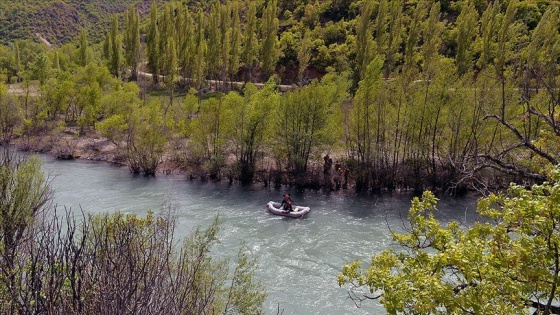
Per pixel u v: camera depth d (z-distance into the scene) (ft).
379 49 193.16
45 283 18.25
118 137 139.33
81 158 137.80
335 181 113.50
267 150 127.34
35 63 216.74
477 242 20.12
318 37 240.94
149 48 243.81
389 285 21.35
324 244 75.51
